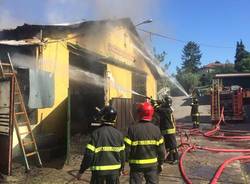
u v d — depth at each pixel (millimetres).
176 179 8297
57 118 10945
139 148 5238
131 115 11406
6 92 8336
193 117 20062
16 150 9117
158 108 9898
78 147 11531
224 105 24734
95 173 4805
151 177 5277
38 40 10531
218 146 13609
